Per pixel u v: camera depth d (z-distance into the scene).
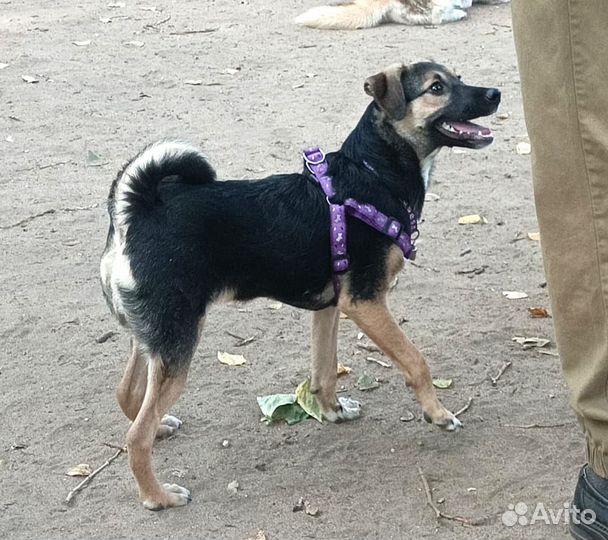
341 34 6.16
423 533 2.39
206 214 2.48
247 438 2.68
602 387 2.16
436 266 3.40
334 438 2.68
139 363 2.59
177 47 5.81
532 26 2.12
